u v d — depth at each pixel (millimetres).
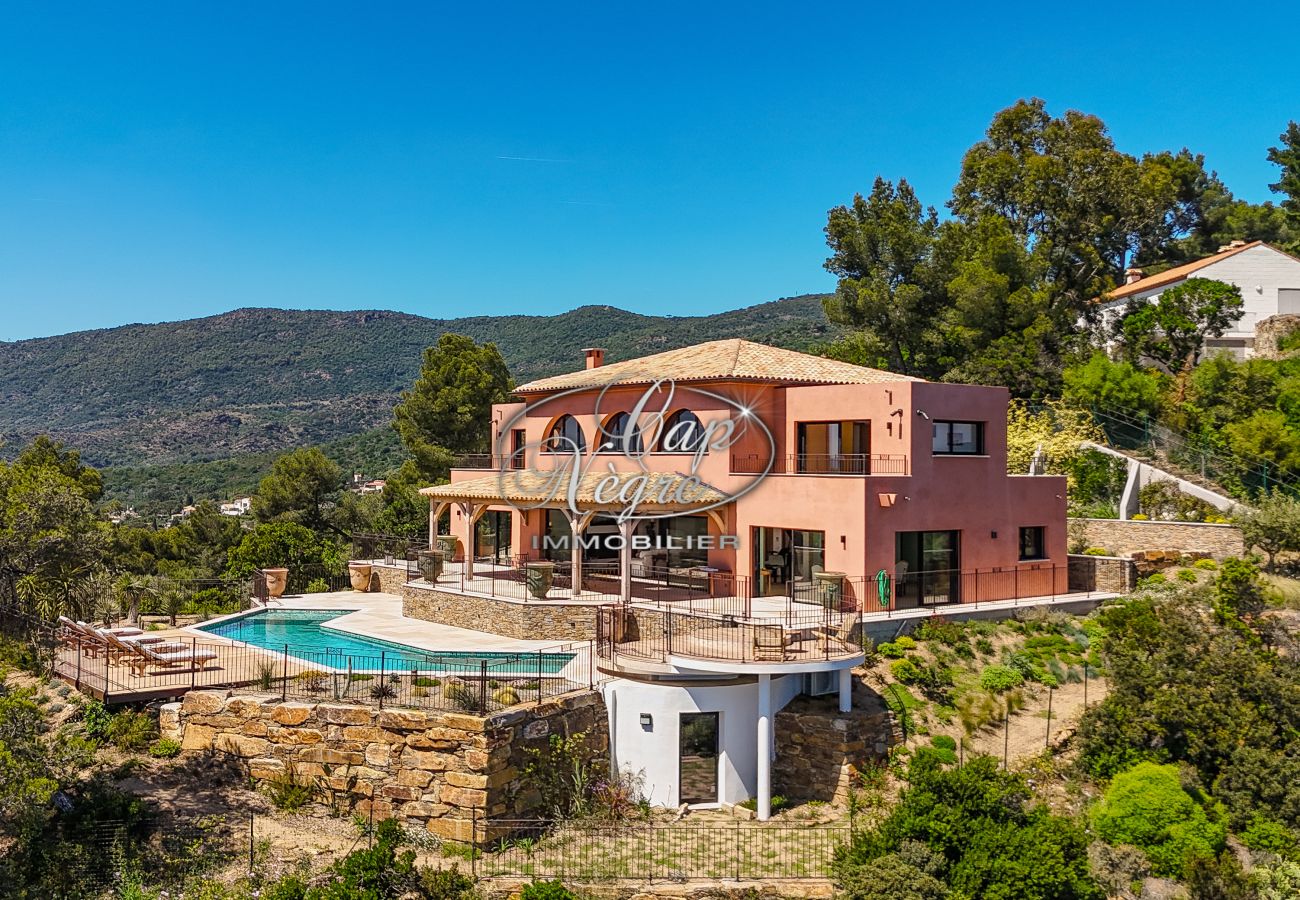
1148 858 21750
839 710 23719
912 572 30172
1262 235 79188
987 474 32031
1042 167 58312
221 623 33031
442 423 58750
